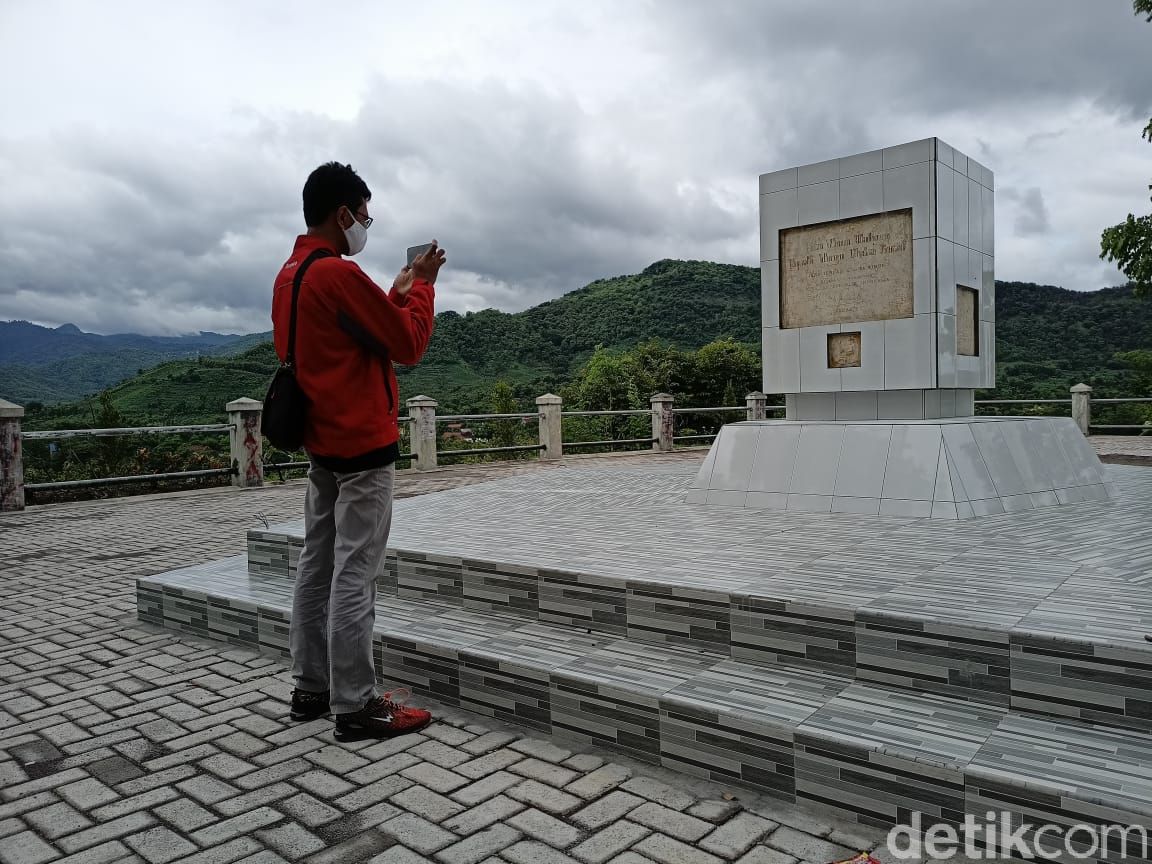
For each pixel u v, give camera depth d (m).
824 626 2.66
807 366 6.18
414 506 6.17
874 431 5.20
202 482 11.26
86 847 2.06
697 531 4.46
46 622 4.39
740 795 2.26
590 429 17.33
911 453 5.02
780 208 6.28
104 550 6.50
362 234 2.94
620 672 2.71
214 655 3.76
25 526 7.86
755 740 2.26
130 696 3.21
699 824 2.10
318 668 2.91
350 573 2.73
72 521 8.12
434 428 12.18
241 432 10.62
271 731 2.83
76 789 2.40
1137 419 14.95
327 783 2.40
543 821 2.13
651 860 1.92
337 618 2.69
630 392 21.91
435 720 2.91
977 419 5.60
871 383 5.87
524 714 2.81
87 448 10.56
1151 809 1.69
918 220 5.60
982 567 3.31
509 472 11.81
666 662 2.83
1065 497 5.46
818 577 3.14
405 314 2.72
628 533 4.44
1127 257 10.35
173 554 6.27
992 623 2.39
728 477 5.76
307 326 2.67
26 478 10.05
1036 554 3.60
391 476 2.85
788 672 2.69
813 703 2.39
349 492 2.74
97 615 4.54
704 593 2.95
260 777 2.46
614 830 2.07
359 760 2.57
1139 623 2.37
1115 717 2.14
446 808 2.23
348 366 2.70
